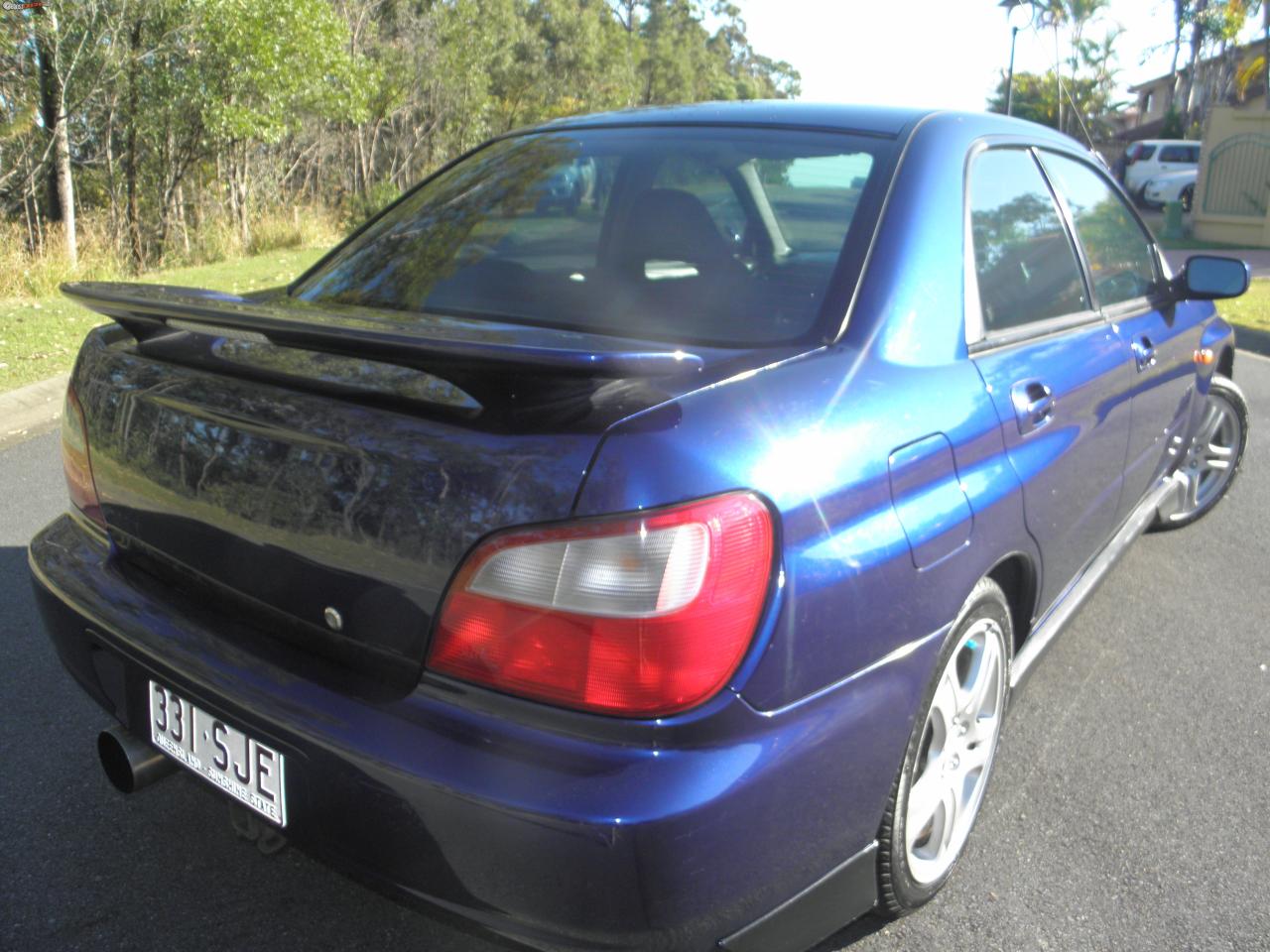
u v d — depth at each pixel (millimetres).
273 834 1961
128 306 1984
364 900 2408
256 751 1843
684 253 2391
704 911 1656
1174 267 15805
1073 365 2783
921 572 1986
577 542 1599
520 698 1645
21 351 8188
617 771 1588
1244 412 4914
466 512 1658
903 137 2562
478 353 1570
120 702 2156
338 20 19500
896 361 2125
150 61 17797
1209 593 4305
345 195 28297
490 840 1605
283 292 2803
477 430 1712
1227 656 3764
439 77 31594
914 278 2266
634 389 1752
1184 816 2824
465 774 1623
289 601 1886
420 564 1696
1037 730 3254
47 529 2480
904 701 1963
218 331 1924
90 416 2289
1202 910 2461
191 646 1971
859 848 1958
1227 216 21094
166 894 2404
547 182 2752
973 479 2205
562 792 1578
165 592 2121
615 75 49156
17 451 5957
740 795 1638
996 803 2869
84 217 18516
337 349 1740
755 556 1667
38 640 3555
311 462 1826
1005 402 2379
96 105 18156
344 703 1763
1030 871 2588
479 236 2674
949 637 2109
